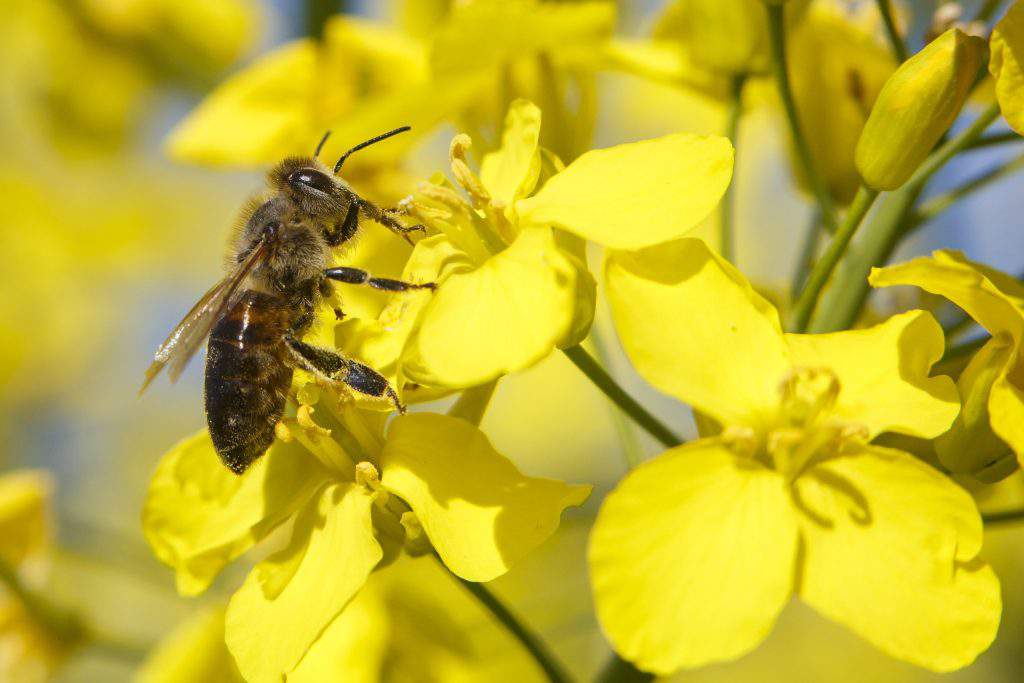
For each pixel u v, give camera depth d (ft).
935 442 0.52
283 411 0.56
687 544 0.49
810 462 0.50
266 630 0.52
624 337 0.51
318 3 0.67
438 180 0.54
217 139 0.63
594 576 0.49
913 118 0.53
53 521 0.64
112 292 1.00
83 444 0.96
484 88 0.59
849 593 0.49
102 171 0.95
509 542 0.51
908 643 0.49
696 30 0.58
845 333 0.52
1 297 0.96
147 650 0.63
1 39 0.81
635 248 0.51
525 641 0.55
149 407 0.99
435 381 0.51
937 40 0.53
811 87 0.60
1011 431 0.50
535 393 0.85
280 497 0.54
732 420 0.51
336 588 0.52
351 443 0.53
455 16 0.57
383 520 0.53
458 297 0.51
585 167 0.52
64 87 0.79
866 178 0.54
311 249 0.57
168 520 0.54
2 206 0.95
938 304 0.59
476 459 0.52
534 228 0.52
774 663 0.79
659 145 0.52
